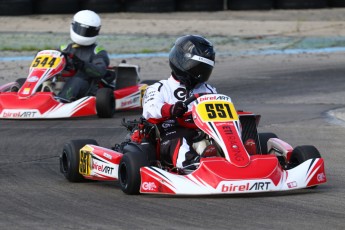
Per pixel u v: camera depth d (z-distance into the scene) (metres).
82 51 44.12
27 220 20.23
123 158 23.59
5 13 87.75
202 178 22.33
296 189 24.17
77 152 26.28
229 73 59.66
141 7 90.88
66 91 42.81
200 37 25.41
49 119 42.00
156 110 24.81
